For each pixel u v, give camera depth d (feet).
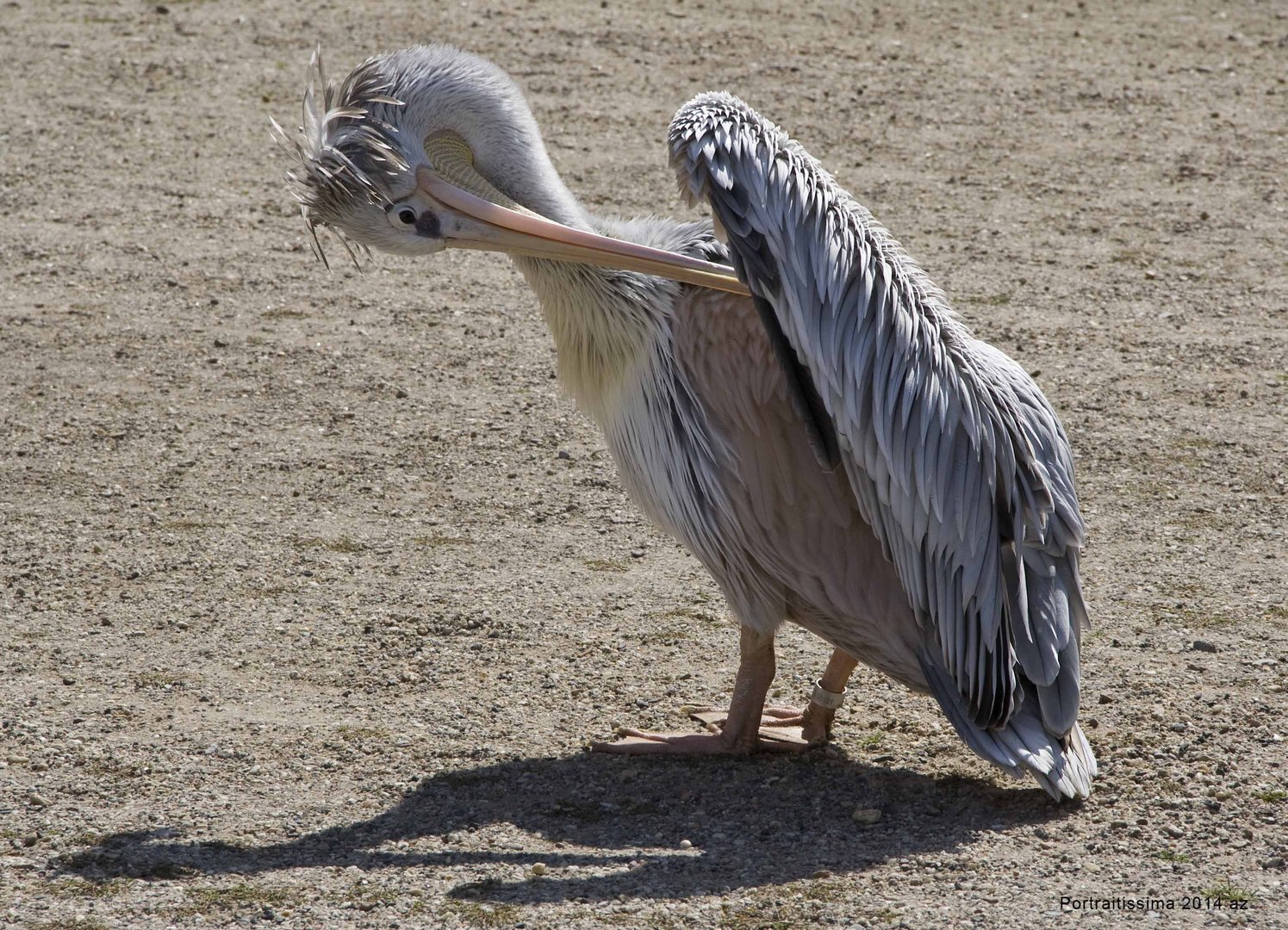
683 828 27.66
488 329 55.31
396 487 43.45
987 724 27.58
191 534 40.37
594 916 24.36
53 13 93.50
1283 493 42.39
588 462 45.19
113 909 24.86
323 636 35.29
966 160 72.08
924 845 26.68
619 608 36.76
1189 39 89.92
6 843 27.09
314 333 54.49
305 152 30.66
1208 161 71.61
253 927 24.29
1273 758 29.32
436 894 25.21
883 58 86.58
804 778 29.53
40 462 44.47
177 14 93.09
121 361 51.83
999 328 54.65
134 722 31.50
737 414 28.63
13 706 31.99
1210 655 33.65
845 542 28.58
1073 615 28.73
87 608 36.45
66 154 72.13
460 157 31.01
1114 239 63.21
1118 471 43.98
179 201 67.15
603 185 67.56
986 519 26.89
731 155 25.96
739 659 34.55
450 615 36.27
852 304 25.99
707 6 96.17
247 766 29.94
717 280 28.25
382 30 89.61
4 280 58.54
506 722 31.83
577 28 90.89
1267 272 59.57
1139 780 28.68
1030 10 96.12
